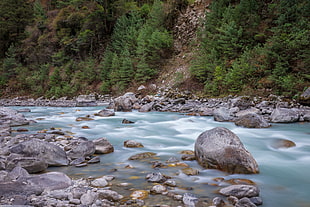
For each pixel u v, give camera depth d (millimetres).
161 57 25078
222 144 4250
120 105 16047
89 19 32000
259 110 11492
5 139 6270
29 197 2758
